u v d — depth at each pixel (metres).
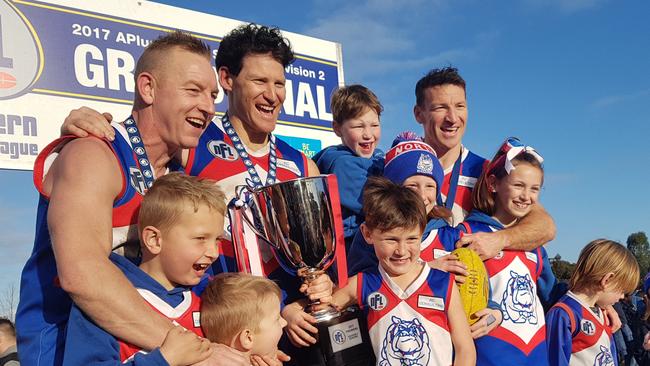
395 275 2.93
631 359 7.33
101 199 2.04
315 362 2.66
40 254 2.23
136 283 2.16
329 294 2.70
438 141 3.84
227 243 2.79
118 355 1.95
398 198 2.87
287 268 2.73
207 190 2.20
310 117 6.79
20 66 4.98
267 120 2.91
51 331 2.18
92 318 1.94
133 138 2.39
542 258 3.75
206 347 2.00
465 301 3.01
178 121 2.36
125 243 2.33
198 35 5.97
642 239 37.12
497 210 3.67
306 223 2.62
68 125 2.24
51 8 5.15
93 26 5.35
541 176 3.55
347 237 3.60
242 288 2.30
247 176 2.88
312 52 6.87
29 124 5.01
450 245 3.32
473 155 3.98
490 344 3.32
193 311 2.28
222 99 6.04
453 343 2.86
